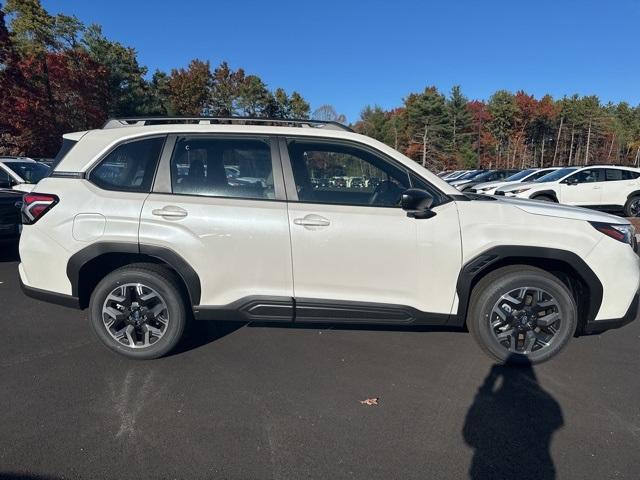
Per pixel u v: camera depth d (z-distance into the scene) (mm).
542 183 12984
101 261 3492
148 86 47656
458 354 3670
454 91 60156
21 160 8047
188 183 3391
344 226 3268
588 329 3412
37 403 2895
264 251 3303
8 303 4875
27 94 27641
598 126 67062
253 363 3498
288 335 4043
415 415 2811
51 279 3428
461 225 3283
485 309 3346
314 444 2516
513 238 3254
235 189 3383
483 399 2998
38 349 3717
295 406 2900
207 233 3287
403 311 3357
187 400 2957
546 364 3504
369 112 71375
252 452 2443
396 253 3283
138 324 3459
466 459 2402
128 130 3516
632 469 2324
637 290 3385
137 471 2283
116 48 39281
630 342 3973
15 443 2486
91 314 3453
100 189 3393
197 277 3332
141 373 3316
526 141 68688
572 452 2457
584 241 3270
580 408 2898
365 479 2248
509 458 2410
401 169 3438
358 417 2783
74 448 2451
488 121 65500
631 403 2961
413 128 57719
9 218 6418
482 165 63562
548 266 3467
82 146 3518
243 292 3367
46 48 32406
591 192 12859
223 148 3428
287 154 3418
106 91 34594
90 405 2881
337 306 3344
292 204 3330
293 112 63125
